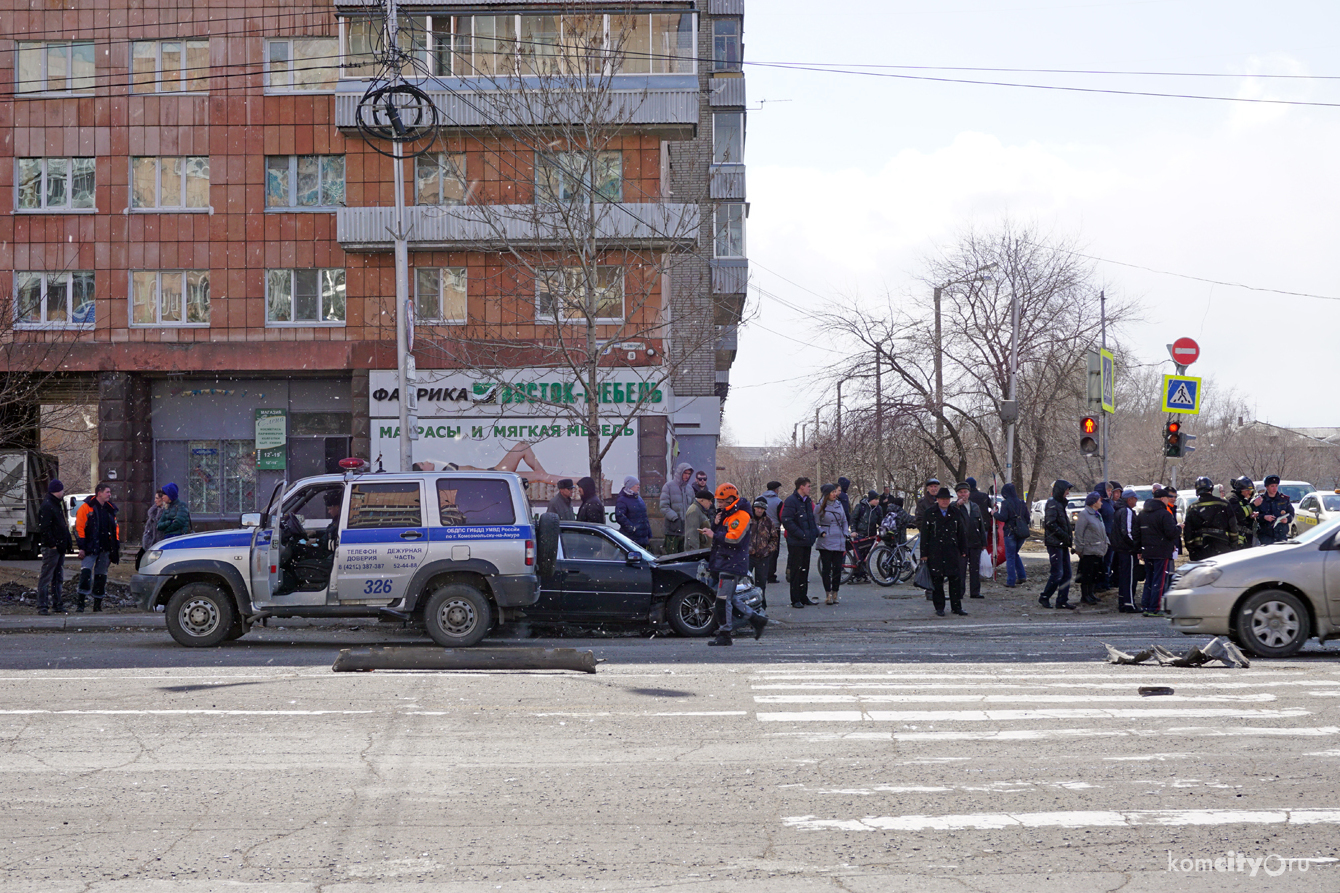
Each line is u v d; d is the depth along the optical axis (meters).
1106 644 13.42
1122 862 5.17
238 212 31.97
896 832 5.66
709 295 37.56
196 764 7.13
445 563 13.12
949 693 9.57
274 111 31.97
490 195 30.64
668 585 15.05
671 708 8.90
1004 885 4.88
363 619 16.41
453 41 30.53
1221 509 17.56
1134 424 78.25
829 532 19.97
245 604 13.28
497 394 30.47
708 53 39.88
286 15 31.89
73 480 61.56
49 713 8.73
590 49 24.81
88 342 31.72
